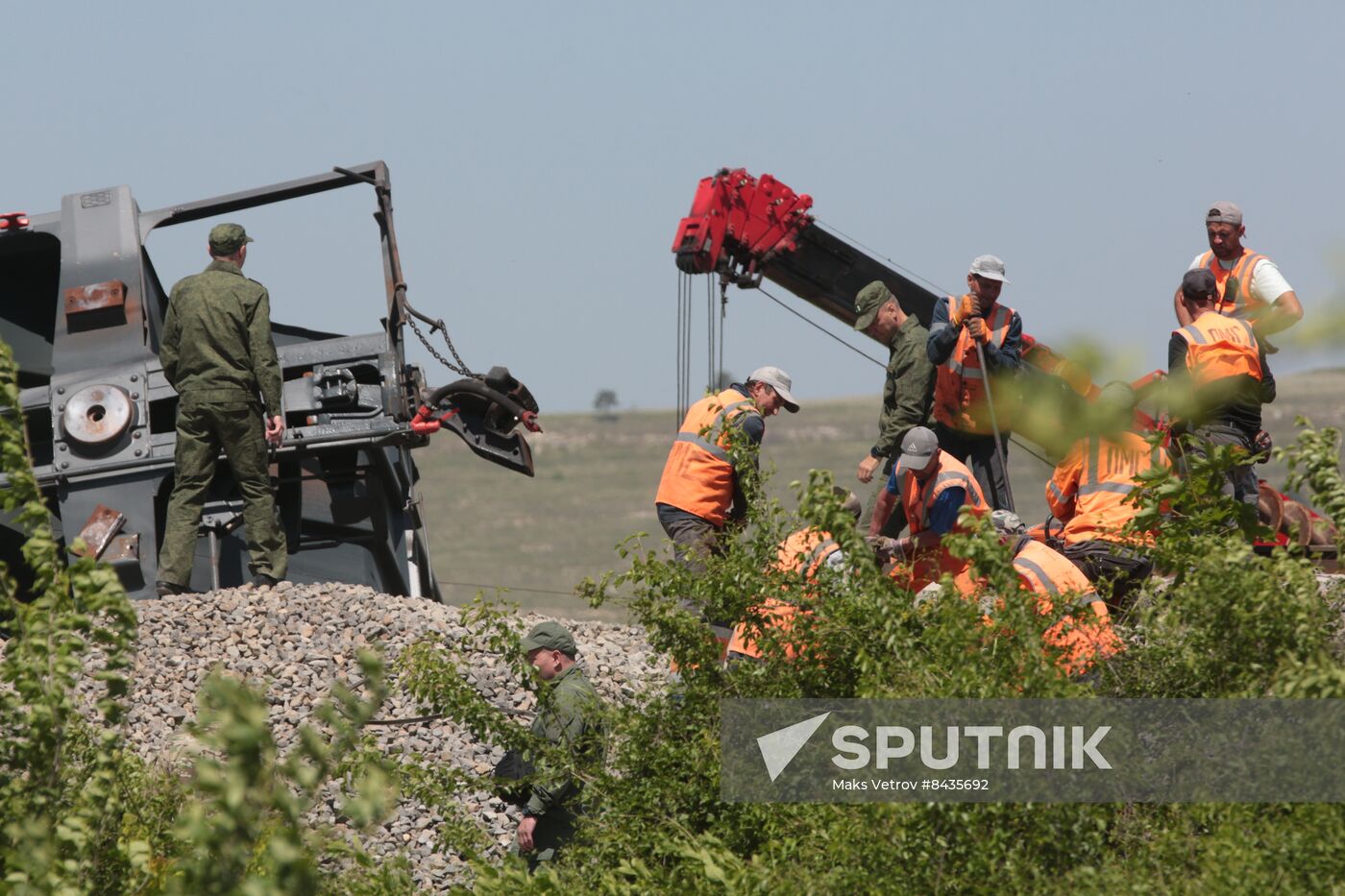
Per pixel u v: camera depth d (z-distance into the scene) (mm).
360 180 44906
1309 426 19234
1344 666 18562
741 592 21531
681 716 21531
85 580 15789
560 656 24391
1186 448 28234
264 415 40125
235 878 12562
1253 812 17562
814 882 17500
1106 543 27172
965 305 35719
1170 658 19938
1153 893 16516
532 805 23125
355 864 20672
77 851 15219
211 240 39938
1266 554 33688
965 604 19422
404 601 37312
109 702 15977
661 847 19891
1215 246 34219
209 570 44250
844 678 20719
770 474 22609
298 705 33562
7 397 16156
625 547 22297
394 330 44406
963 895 17109
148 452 43531
